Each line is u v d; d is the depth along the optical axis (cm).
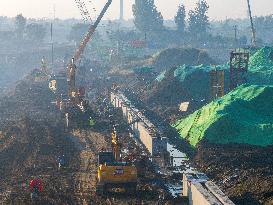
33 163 11419
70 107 17888
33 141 13650
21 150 12762
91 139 13988
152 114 17600
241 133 12012
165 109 18550
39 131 14888
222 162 10475
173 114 17488
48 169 10881
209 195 7419
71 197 8800
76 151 12606
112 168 8806
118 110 18600
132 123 14788
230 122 12225
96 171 10600
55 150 12619
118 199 8619
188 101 18775
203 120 13362
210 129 12288
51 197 8806
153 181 9638
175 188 9225
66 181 9850
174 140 13362
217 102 13625
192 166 10700
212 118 12619
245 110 13138
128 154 10856
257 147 11450
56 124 16512
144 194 8831
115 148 9975
